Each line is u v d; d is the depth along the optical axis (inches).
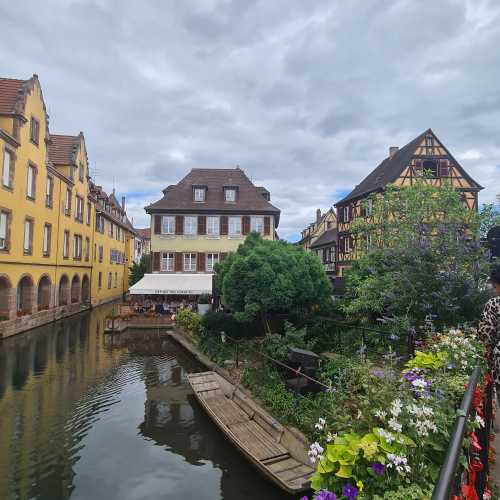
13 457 307.6
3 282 823.7
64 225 1157.7
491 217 380.5
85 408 415.2
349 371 249.9
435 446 90.4
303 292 506.6
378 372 154.3
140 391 474.3
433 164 1027.3
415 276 360.5
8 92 904.3
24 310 890.7
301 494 241.9
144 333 895.7
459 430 64.9
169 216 1170.6
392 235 451.8
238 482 272.7
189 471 287.7
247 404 366.6
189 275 1139.3
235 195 1210.0
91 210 1445.6
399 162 1098.1
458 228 374.6
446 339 182.9
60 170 1210.0
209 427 365.7
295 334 454.3
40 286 1039.6
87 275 1406.3
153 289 1015.6
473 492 74.0
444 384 127.1
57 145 1259.8
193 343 700.7
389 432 90.0
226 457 308.2
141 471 288.0
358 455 86.9
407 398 106.2
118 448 324.2
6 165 824.3
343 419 115.6
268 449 288.4
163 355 671.8
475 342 186.9
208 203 1197.7
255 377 402.9
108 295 1747.0
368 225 519.8
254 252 520.4
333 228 1738.4
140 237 2817.4
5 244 816.3
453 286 339.0
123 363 613.6
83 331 912.9
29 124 918.4
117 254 1955.0
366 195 1115.9
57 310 1089.4
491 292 332.8
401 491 79.6
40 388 482.3
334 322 528.4
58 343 763.4
